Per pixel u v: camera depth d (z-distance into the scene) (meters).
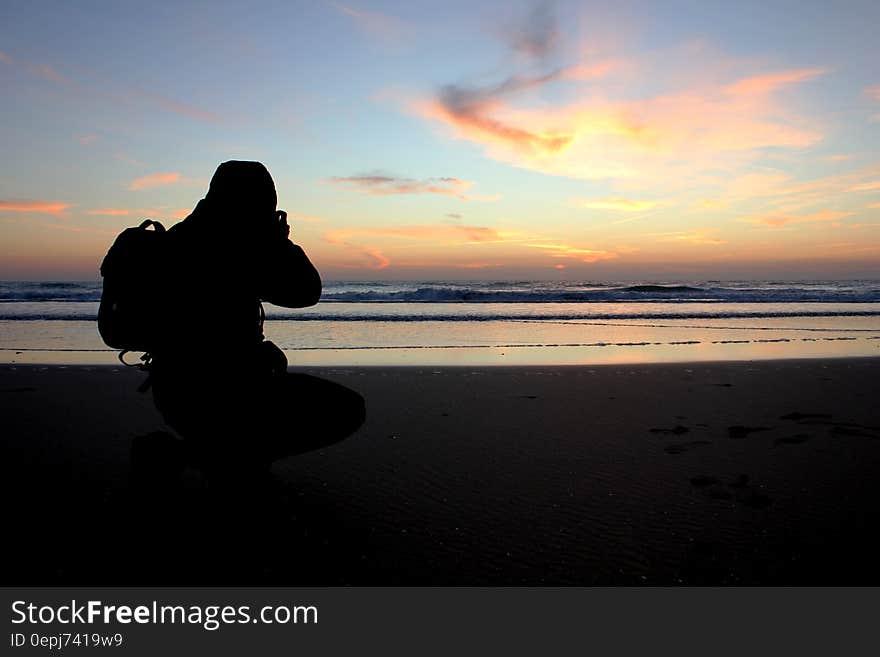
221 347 2.34
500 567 2.36
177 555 2.40
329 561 2.39
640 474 3.40
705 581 2.27
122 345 2.33
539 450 3.87
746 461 3.63
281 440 2.54
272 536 2.58
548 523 2.75
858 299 24.78
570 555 2.45
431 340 11.09
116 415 4.71
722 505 2.95
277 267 2.39
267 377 2.44
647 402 5.41
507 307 20.80
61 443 3.91
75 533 2.58
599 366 7.63
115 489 3.07
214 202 2.37
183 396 2.36
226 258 2.33
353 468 3.47
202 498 2.87
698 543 2.55
